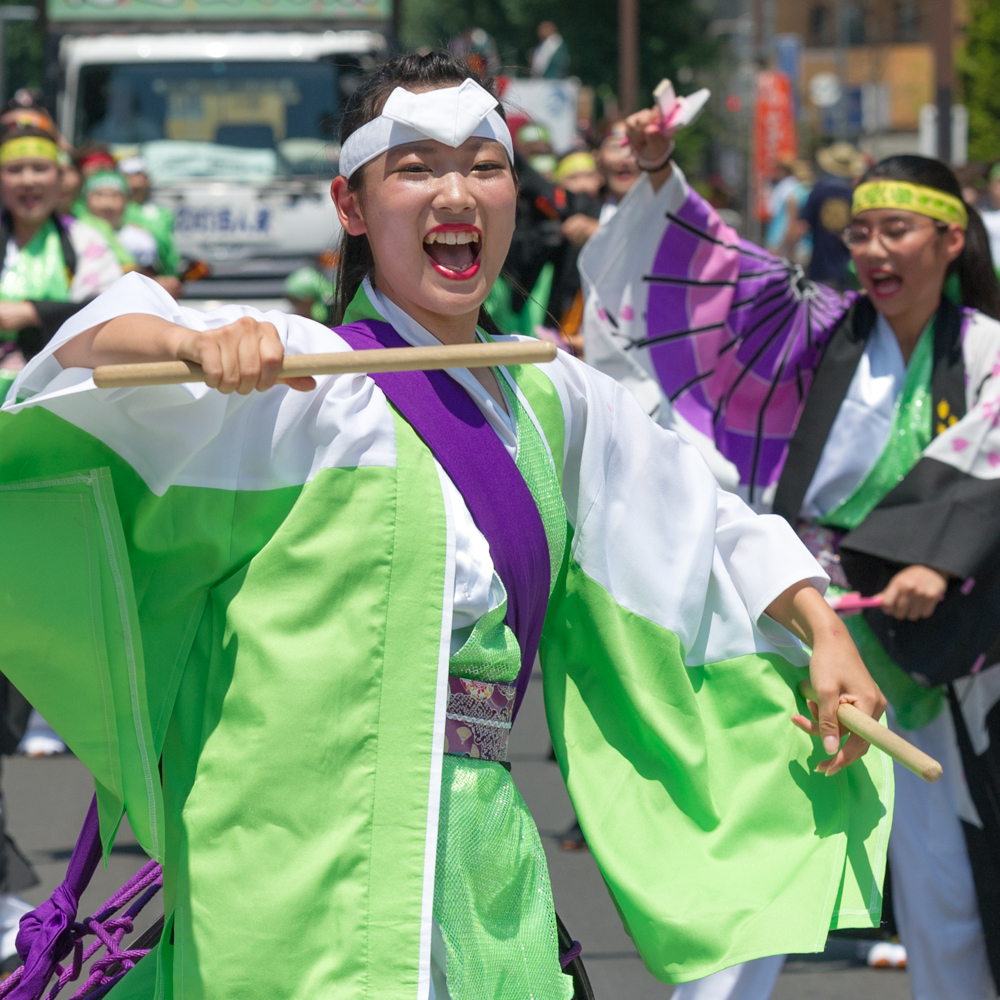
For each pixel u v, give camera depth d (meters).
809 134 46.75
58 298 7.79
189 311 3.18
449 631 3.17
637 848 3.58
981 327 5.56
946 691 5.38
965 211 5.62
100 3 17.27
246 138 17.31
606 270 5.96
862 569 5.36
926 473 5.28
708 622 3.72
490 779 3.29
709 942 3.43
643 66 44.06
